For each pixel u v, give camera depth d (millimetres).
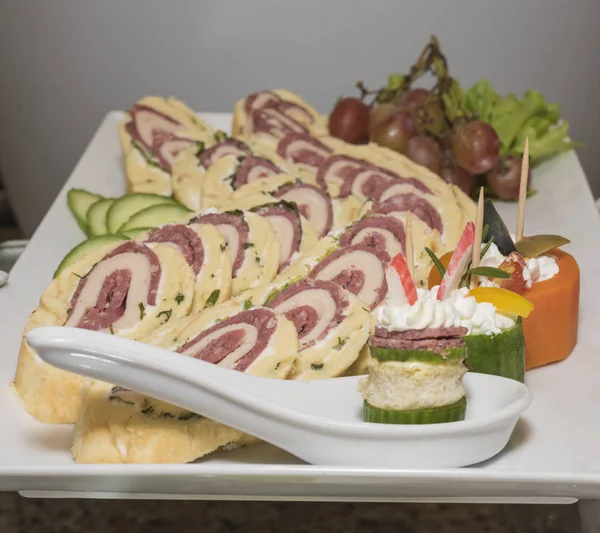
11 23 859
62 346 344
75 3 847
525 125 618
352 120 617
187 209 553
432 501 370
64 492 372
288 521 369
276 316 411
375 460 361
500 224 434
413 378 362
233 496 369
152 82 869
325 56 846
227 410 360
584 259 508
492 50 832
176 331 421
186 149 602
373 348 366
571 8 814
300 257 473
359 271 464
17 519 371
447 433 355
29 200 931
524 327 428
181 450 378
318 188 542
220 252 459
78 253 503
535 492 359
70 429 402
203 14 839
